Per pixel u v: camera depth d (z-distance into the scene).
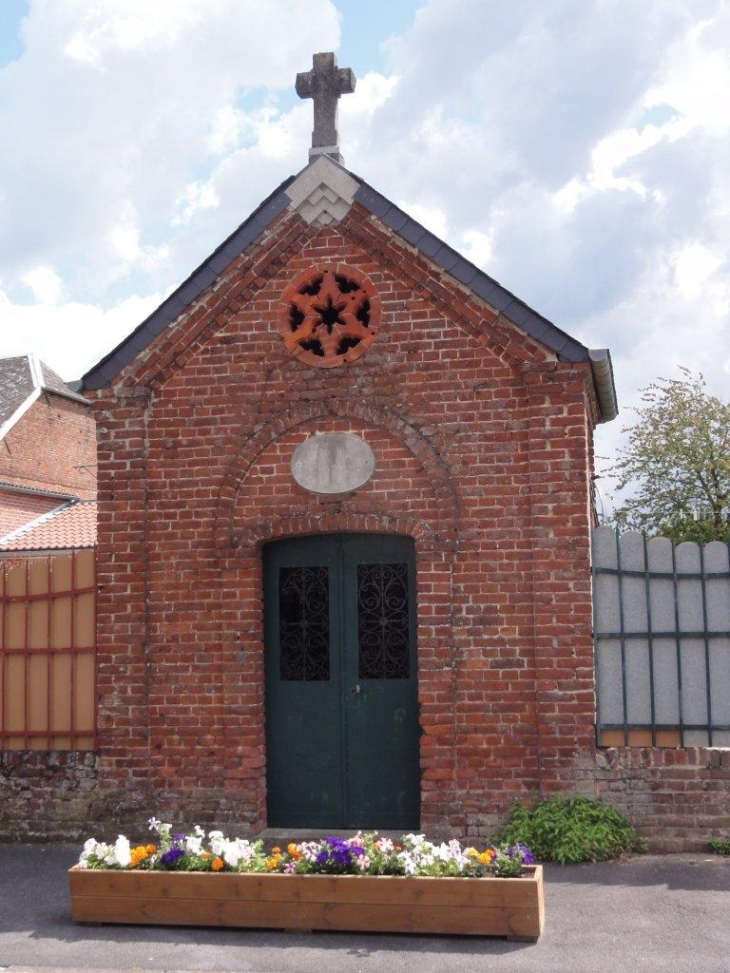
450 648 9.47
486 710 9.38
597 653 9.44
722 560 9.40
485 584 9.48
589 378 9.95
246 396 10.18
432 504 9.66
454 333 9.80
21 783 10.23
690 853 8.98
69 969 6.74
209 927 7.40
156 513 10.22
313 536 10.16
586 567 9.30
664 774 9.10
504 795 9.27
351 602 10.03
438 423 9.73
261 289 10.29
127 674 10.09
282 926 7.27
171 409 10.31
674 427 21.14
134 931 7.41
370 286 10.02
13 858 9.58
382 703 9.90
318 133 10.57
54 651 10.42
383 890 7.18
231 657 9.90
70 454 31.52
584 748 9.18
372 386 9.92
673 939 6.99
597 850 8.73
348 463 9.88
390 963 6.65
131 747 10.02
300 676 10.09
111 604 10.20
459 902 7.08
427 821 9.36
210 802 9.80
